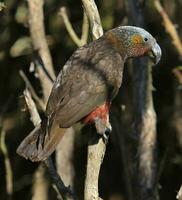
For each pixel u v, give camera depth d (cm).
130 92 1598
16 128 1778
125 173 1476
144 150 1337
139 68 1341
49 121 1191
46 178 1669
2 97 1773
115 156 1811
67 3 1697
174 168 1781
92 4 1176
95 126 1194
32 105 1204
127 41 1294
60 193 1164
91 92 1217
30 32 1411
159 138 1764
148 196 1331
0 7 1177
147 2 1538
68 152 1437
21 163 1838
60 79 1235
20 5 1571
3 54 1734
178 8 1623
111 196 1817
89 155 1116
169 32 1444
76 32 1708
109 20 1644
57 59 1733
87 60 1248
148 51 1305
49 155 1150
